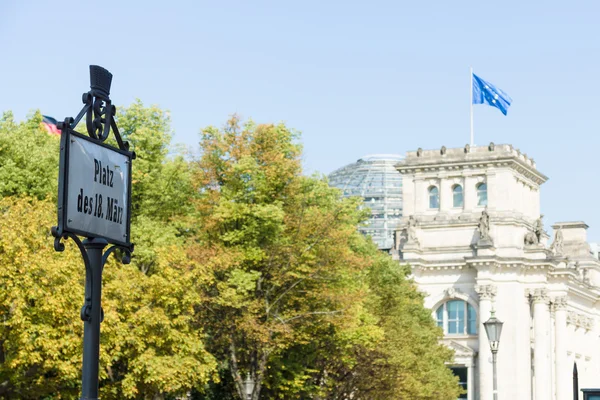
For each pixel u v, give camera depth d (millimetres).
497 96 192875
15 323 60281
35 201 67875
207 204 82312
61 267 61344
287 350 89375
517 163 196375
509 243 194125
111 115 22609
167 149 90125
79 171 21484
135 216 86625
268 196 83125
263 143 84625
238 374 82125
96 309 21953
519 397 189000
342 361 97562
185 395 82562
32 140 81125
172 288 70375
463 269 195125
